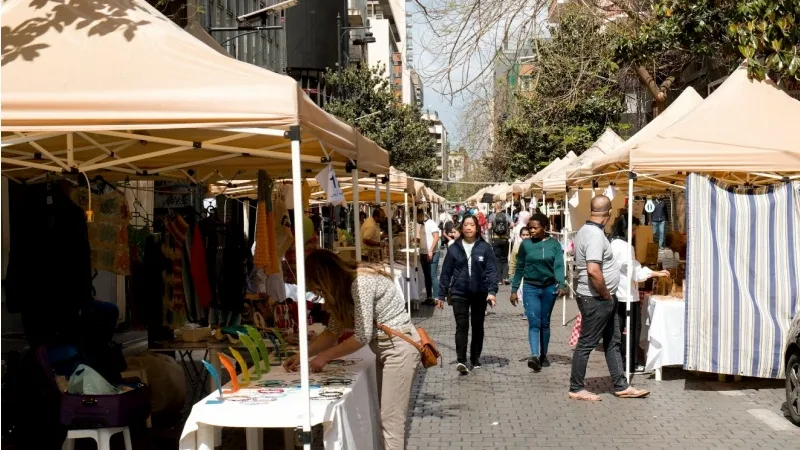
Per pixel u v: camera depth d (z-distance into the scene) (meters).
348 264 5.83
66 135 6.67
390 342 5.77
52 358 6.71
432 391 9.66
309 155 7.54
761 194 9.57
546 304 10.72
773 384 9.73
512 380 10.24
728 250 9.52
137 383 7.01
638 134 12.20
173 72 5.17
